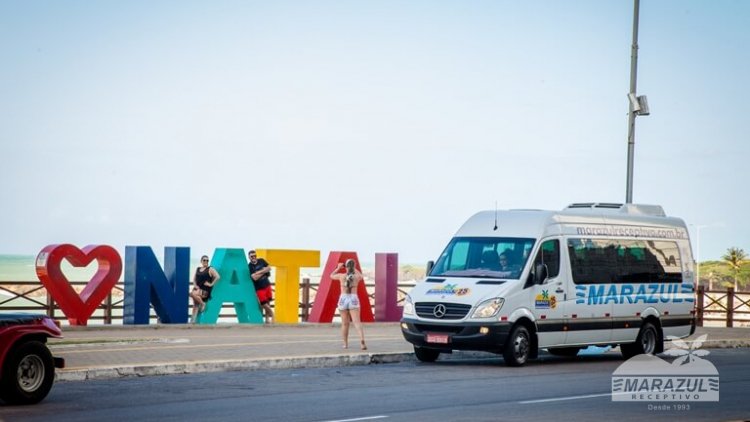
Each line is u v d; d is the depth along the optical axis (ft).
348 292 77.30
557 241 75.51
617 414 48.55
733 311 123.65
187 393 54.85
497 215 76.64
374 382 61.26
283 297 107.86
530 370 69.97
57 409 48.32
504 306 70.85
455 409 49.49
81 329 93.35
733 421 45.83
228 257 104.32
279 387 58.13
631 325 80.59
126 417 45.73
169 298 99.50
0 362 48.83
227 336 88.48
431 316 71.82
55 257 94.27
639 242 82.33
